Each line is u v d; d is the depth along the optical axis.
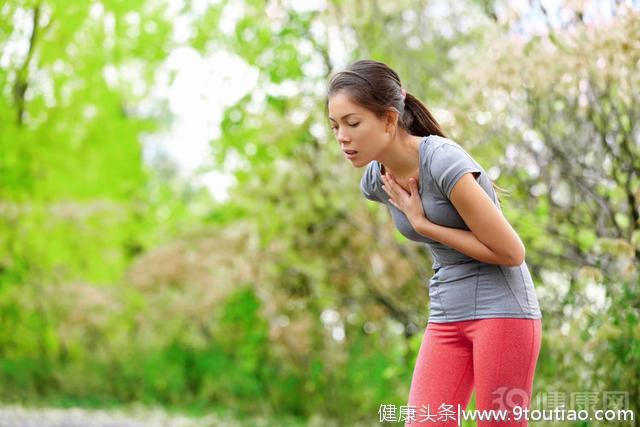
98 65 15.87
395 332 12.19
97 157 17.64
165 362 16.22
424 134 4.30
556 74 7.22
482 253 3.98
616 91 7.07
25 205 16.11
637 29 6.48
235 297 14.50
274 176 11.20
